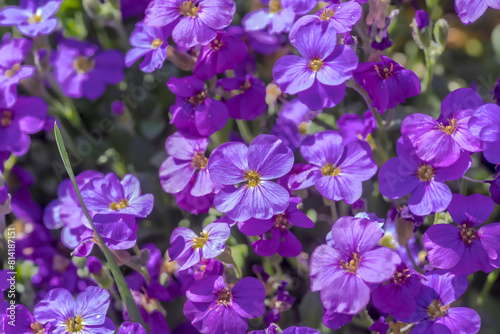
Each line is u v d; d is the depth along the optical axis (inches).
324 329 9.9
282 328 10.1
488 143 8.5
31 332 9.1
